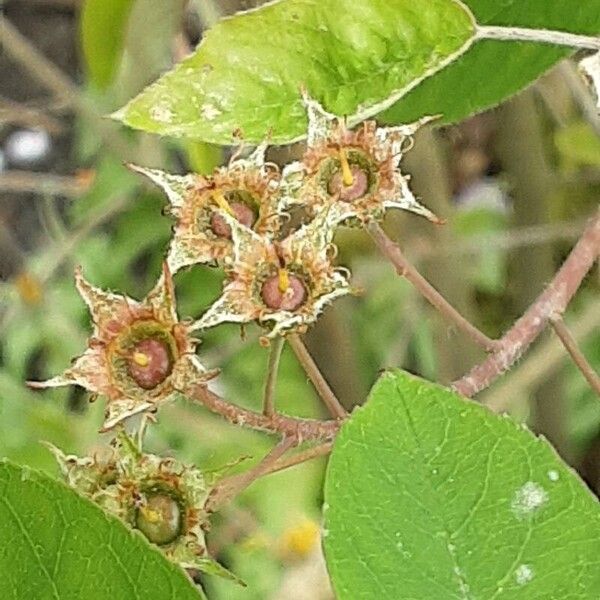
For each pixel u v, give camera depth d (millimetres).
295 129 163
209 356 331
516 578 139
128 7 216
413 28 162
